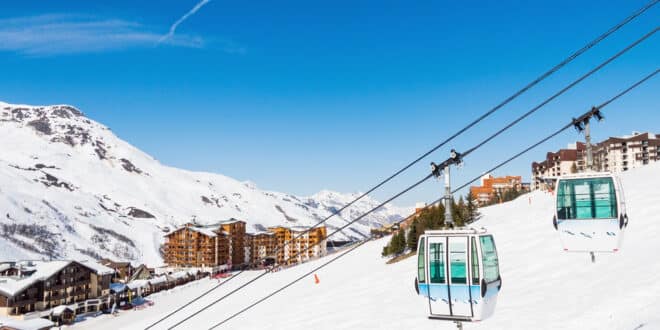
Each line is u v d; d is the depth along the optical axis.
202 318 65.94
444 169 13.64
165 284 152.38
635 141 149.00
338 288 63.41
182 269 192.62
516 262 47.81
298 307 53.28
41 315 95.69
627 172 98.25
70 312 98.56
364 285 60.72
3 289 93.62
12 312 92.81
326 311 45.88
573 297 31.78
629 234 46.44
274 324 45.28
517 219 79.62
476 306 12.80
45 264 106.06
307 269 123.56
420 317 35.44
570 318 26.95
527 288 37.22
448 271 13.07
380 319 37.12
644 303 26.11
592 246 16.89
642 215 52.91
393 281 58.31
